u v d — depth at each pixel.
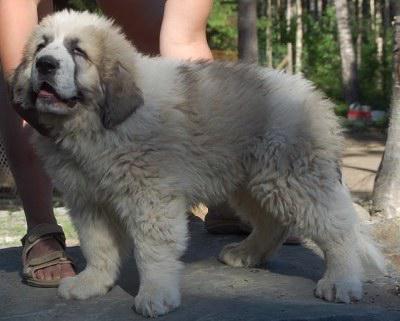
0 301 1.95
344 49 11.44
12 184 5.10
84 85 1.79
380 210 3.45
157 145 1.80
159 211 1.80
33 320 1.84
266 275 2.09
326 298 1.89
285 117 1.89
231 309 1.82
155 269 1.83
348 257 1.92
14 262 2.25
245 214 2.13
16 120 2.11
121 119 1.77
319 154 1.89
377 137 8.49
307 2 15.41
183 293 1.94
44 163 1.92
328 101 1.97
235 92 1.90
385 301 1.93
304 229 1.92
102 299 1.92
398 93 3.39
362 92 11.95
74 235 3.41
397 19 3.43
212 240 2.42
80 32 1.81
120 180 1.80
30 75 1.84
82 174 1.86
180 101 1.85
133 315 1.81
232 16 10.54
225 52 9.24
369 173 5.76
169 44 2.18
